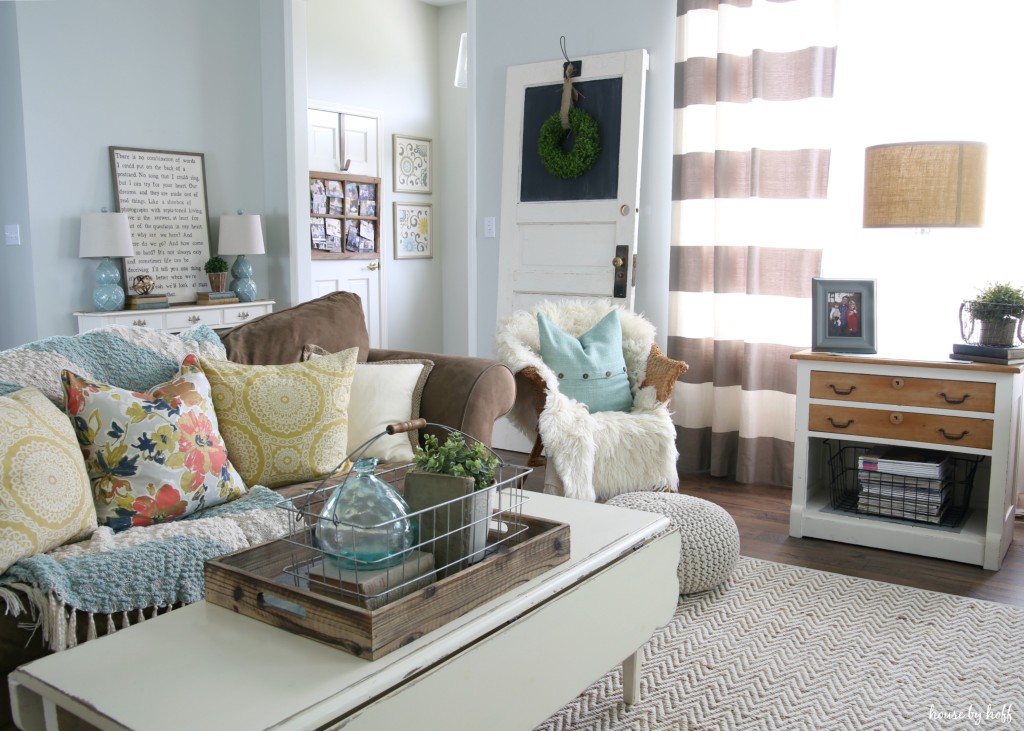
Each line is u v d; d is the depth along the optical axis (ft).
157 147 15.47
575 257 13.47
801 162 11.62
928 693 6.57
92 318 14.14
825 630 7.66
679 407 12.93
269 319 8.85
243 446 7.47
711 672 6.93
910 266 11.45
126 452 6.41
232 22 16.48
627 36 13.03
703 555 8.14
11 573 5.13
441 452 5.07
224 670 3.86
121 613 5.34
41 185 13.91
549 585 4.86
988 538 9.11
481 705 4.35
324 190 18.74
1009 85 10.63
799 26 11.47
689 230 12.44
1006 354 8.90
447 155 21.54
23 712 3.94
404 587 4.38
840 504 10.60
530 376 9.97
